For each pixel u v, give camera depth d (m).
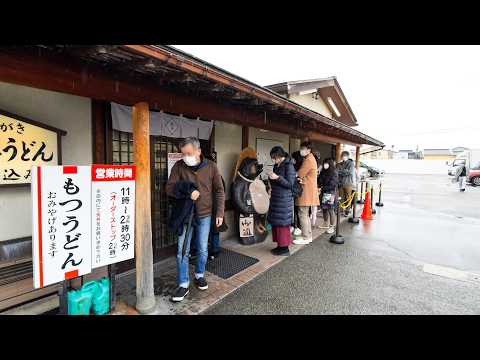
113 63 1.73
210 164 2.82
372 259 3.92
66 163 2.64
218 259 3.83
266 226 4.95
